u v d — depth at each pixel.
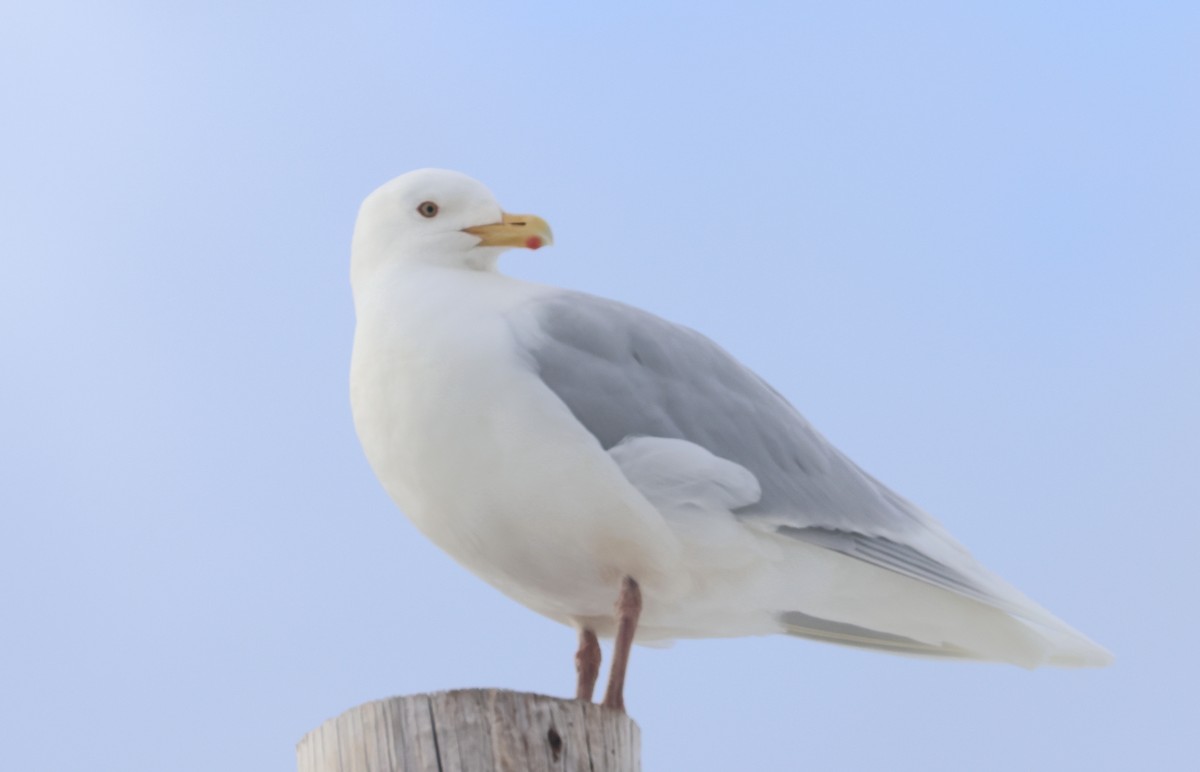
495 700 7.82
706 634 11.62
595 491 9.96
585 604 10.73
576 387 10.22
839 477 11.23
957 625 11.61
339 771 7.89
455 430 9.97
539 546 10.16
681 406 10.60
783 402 11.55
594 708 7.99
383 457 10.36
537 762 7.76
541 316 10.45
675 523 10.20
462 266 11.38
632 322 10.81
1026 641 11.62
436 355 10.11
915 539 11.35
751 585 10.79
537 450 9.91
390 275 11.01
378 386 10.28
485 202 11.42
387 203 11.42
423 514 10.37
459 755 7.71
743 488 10.45
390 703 7.86
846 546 10.95
